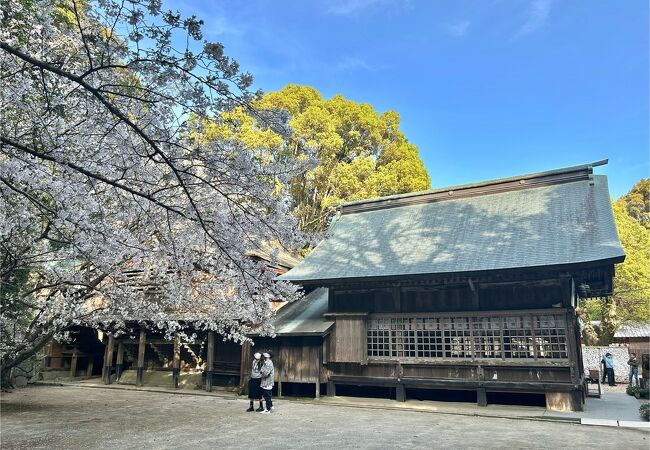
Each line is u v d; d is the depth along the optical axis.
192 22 4.01
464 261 13.98
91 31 4.88
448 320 14.31
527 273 12.78
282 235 5.93
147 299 12.05
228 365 18.16
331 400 15.04
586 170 16.33
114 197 7.13
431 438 9.10
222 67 4.25
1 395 16.28
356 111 29.12
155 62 4.20
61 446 8.24
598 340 29.08
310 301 19.89
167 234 7.23
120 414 12.18
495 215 16.44
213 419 11.40
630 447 8.33
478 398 13.50
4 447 8.16
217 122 4.95
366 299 15.89
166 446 8.25
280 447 8.18
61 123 6.27
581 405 12.88
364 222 19.62
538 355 13.02
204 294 10.28
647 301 26.53
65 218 5.08
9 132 6.90
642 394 16.36
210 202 6.33
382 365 14.94
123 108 5.63
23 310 12.59
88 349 22.73
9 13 6.85
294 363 15.79
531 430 10.12
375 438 9.06
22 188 6.14
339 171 26.78
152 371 20.31
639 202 47.25
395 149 29.45
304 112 27.25
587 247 12.59
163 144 5.24
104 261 6.79
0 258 9.58
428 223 17.62
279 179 5.71
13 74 6.20
